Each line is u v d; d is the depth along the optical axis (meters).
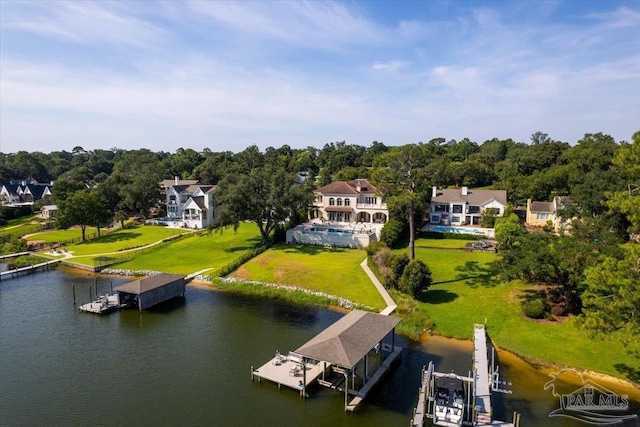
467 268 56.31
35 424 27.72
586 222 50.00
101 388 32.00
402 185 68.75
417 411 27.69
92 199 88.38
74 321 45.59
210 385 32.25
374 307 46.66
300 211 83.81
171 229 96.44
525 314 42.34
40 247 81.62
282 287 54.41
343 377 33.00
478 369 31.70
